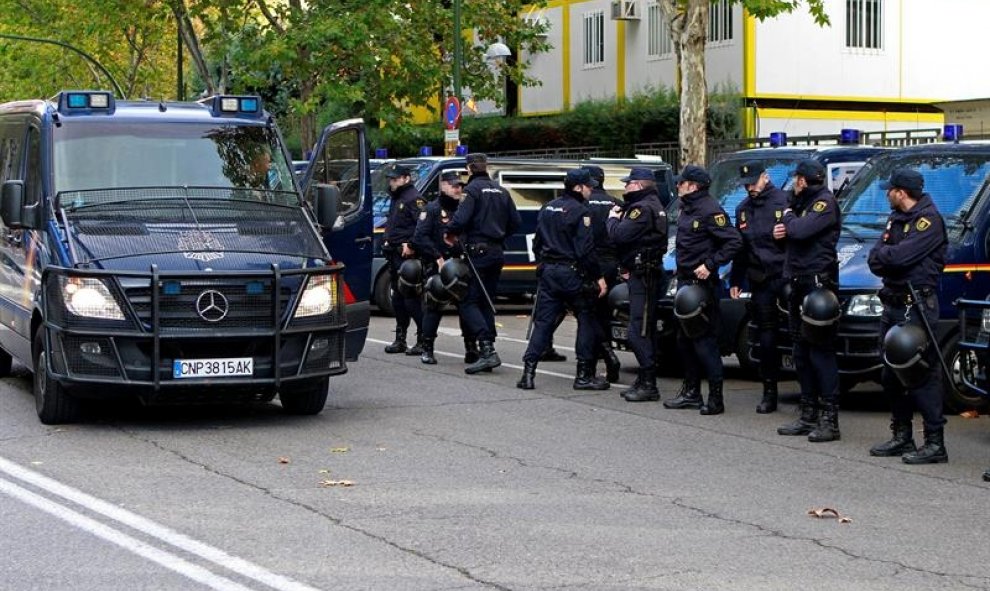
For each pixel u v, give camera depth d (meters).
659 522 10.36
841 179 19.55
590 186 17.50
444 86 45.00
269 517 10.41
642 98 44.22
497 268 18.67
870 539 9.93
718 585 8.71
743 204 15.57
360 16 41.66
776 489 11.60
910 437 13.13
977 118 32.94
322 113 48.69
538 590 8.58
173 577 8.83
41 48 61.31
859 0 46.56
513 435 13.98
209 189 14.99
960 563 9.30
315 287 13.95
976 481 12.03
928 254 12.63
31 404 15.72
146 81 63.00
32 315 14.73
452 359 20.12
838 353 15.04
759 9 29.27
